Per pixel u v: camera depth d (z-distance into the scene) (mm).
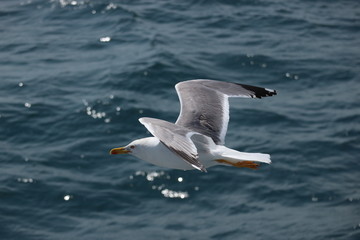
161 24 28734
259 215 17766
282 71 25109
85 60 25641
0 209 17828
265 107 22656
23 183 18750
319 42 27891
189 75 24281
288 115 22188
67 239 16891
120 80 23797
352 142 20734
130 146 11383
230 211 17922
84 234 17078
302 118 22062
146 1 31047
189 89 11781
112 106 22250
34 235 17000
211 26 28766
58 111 22078
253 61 25641
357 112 22406
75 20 29047
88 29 28250
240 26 28906
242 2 31312
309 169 19531
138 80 23797
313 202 18297
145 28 28141
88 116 21797
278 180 19094
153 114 21906
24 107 22266
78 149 20250
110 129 21172
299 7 31453
